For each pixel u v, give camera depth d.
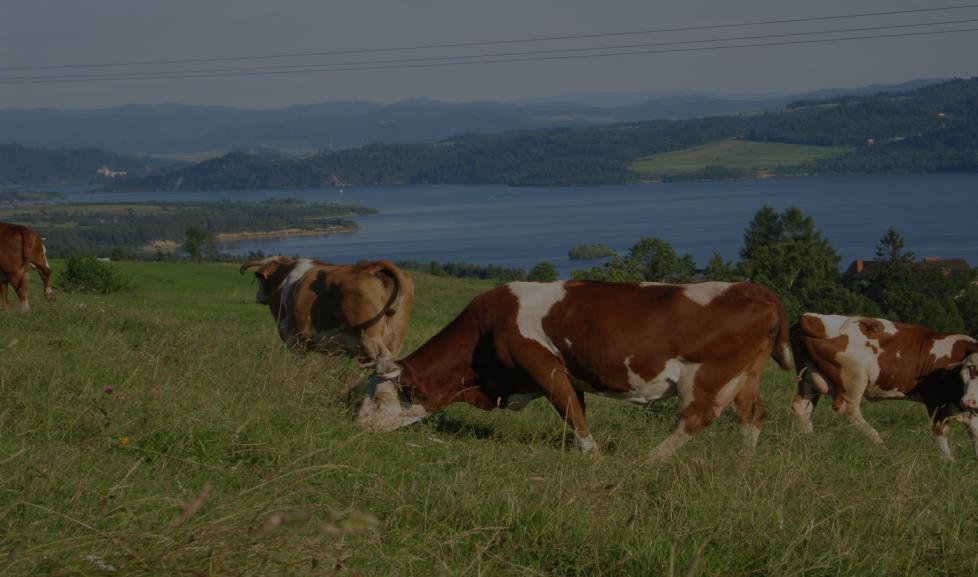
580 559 4.98
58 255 88.62
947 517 6.06
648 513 5.70
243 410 7.26
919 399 10.45
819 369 10.49
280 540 4.09
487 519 5.44
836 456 8.26
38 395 7.01
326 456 6.41
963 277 88.25
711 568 5.00
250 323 18.12
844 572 5.06
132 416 6.59
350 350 10.66
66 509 4.71
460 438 8.38
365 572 4.49
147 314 17.09
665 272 85.12
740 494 5.93
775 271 80.06
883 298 83.31
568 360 8.23
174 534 4.00
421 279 76.31
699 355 7.80
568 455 7.12
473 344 8.59
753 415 8.31
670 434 8.28
